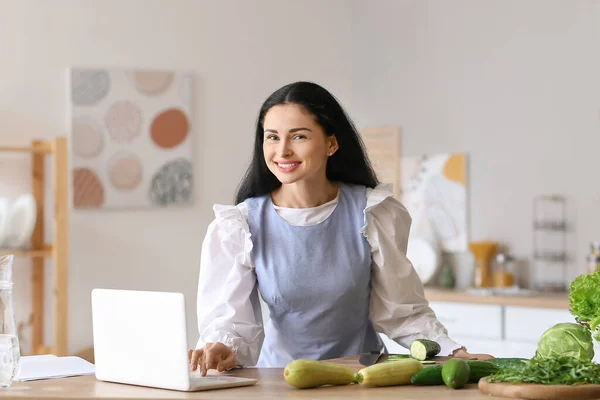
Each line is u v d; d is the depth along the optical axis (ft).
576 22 15.47
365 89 19.06
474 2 17.02
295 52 19.01
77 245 17.34
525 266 16.21
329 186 8.20
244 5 18.65
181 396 5.61
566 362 5.79
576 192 15.47
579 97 15.42
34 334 16.69
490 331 14.84
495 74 16.67
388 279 7.93
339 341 8.09
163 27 18.06
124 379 6.11
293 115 7.41
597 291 6.48
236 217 7.94
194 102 18.25
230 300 7.79
